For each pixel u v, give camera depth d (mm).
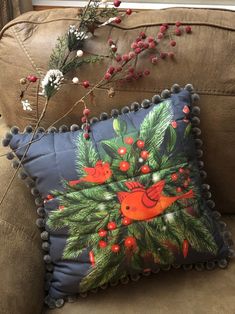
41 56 1029
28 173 1002
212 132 1038
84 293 992
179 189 962
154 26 1011
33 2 1524
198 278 1021
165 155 958
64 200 966
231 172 1083
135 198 946
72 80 994
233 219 1163
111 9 1022
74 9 1072
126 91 1019
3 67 1065
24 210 1001
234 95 1002
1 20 1374
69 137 1000
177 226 955
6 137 1011
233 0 1456
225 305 959
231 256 1047
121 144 963
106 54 1003
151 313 953
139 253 951
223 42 990
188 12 1026
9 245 923
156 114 976
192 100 1001
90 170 959
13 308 860
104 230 947
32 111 1075
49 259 995
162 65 999
